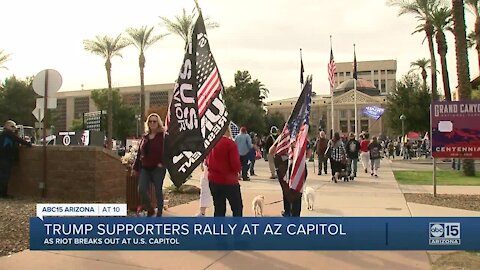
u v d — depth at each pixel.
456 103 11.05
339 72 161.25
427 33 38.25
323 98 125.56
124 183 11.15
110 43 47.00
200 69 5.50
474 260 5.60
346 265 5.44
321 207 9.61
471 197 11.20
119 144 49.50
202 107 5.48
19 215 8.34
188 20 37.06
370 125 114.00
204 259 5.69
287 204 7.41
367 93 122.88
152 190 7.76
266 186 14.16
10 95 71.69
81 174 10.38
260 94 98.44
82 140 25.05
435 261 5.57
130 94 112.69
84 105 118.06
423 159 35.50
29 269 5.21
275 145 7.43
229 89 91.94
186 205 9.86
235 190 6.39
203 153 5.38
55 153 10.67
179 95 5.39
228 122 5.59
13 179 11.17
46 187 10.77
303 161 6.82
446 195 11.61
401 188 13.39
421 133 52.88
